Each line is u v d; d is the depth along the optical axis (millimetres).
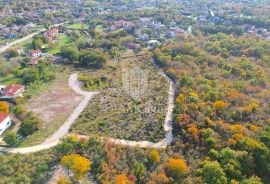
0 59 193625
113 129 113812
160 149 100375
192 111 113062
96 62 185500
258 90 132375
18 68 179125
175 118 112938
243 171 88875
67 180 88625
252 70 152375
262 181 88188
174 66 165250
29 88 154375
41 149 104250
